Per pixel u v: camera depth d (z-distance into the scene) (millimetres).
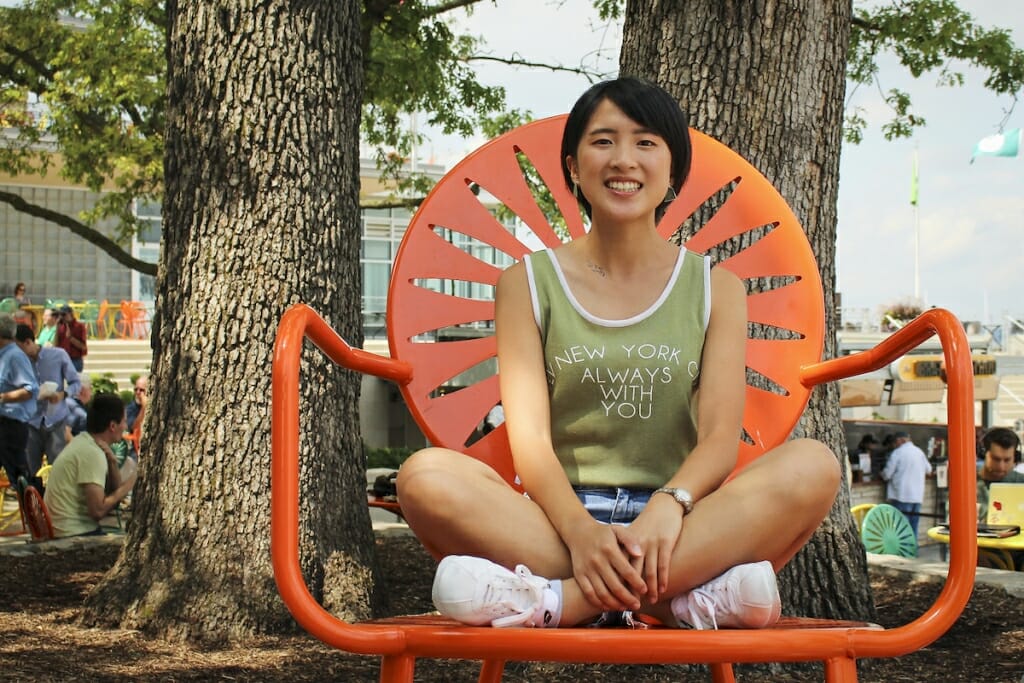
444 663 4078
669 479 1771
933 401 15523
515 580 1424
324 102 4609
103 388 17703
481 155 2168
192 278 4559
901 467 11398
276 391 1442
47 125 12055
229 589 4379
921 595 5102
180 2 4586
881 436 14781
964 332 1502
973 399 1451
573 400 1770
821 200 3951
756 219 2199
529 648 1344
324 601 4477
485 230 2137
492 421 7488
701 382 1782
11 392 8055
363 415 16094
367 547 4715
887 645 1378
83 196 26078
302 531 4543
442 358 2031
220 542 4441
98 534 6945
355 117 4773
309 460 4574
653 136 1744
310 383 4602
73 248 26125
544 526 1562
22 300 23078
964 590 1407
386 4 8273
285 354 1456
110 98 11031
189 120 4562
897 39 9117
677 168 1800
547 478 1614
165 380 4613
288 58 4539
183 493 4500
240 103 4516
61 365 9992
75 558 6223
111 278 26547
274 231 4520
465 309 2070
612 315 1779
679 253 1832
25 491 6727
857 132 10516
